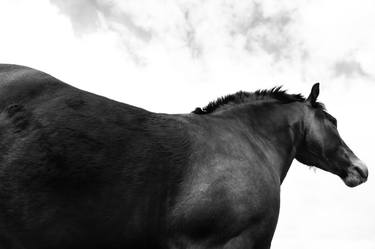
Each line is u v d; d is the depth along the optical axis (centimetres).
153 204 314
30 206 282
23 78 309
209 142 355
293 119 461
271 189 366
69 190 290
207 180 333
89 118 308
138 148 317
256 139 421
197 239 326
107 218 299
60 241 292
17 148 284
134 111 335
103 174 299
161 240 319
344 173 486
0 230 282
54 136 291
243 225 337
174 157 329
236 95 446
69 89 316
